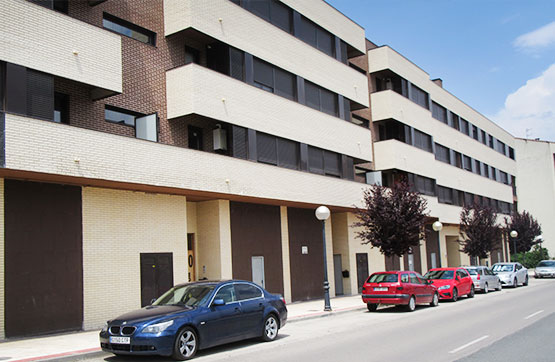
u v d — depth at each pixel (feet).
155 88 55.77
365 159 86.94
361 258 88.74
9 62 38.88
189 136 59.62
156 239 52.75
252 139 62.28
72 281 44.73
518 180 185.68
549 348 32.37
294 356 31.78
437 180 114.01
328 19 82.74
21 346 36.70
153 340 29.91
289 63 71.31
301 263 74.54
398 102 99.81
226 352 34.19
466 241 120.06
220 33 59.98
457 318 50.65
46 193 43.80
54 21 42.39
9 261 40.57
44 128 39.93
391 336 39.75
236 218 63.72
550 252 179.63
